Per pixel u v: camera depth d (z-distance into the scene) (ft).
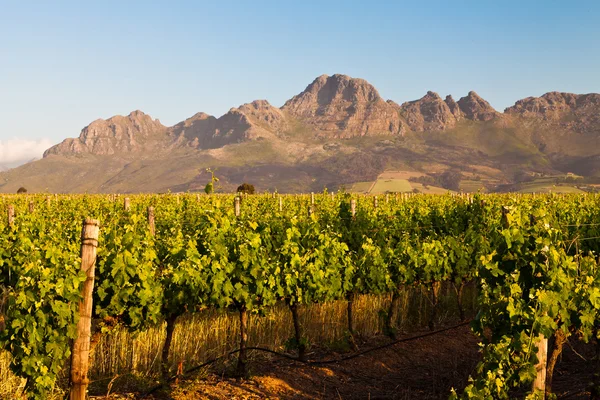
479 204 57.72
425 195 101.30
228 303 27.25
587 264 21.56
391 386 27.25
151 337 28.30
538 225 19.70
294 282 29.14
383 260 34.53
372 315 36.94
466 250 39.09
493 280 19.45
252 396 24.84
